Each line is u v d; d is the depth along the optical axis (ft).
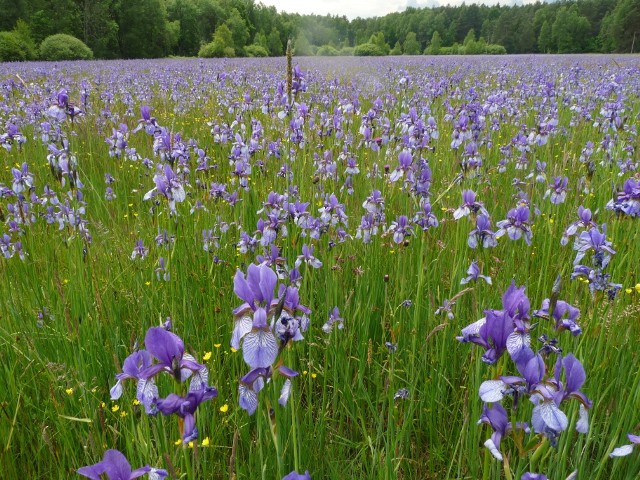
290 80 22.95
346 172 22.71
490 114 33.96
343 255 17.38
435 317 13.53
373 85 56.34
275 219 15.84
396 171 17.34
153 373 6.47
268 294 6.96
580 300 13.37
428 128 21.48
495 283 14.76
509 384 6.56
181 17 295.89
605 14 287.28
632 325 12.42
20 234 19.03
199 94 53.88
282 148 24.47
